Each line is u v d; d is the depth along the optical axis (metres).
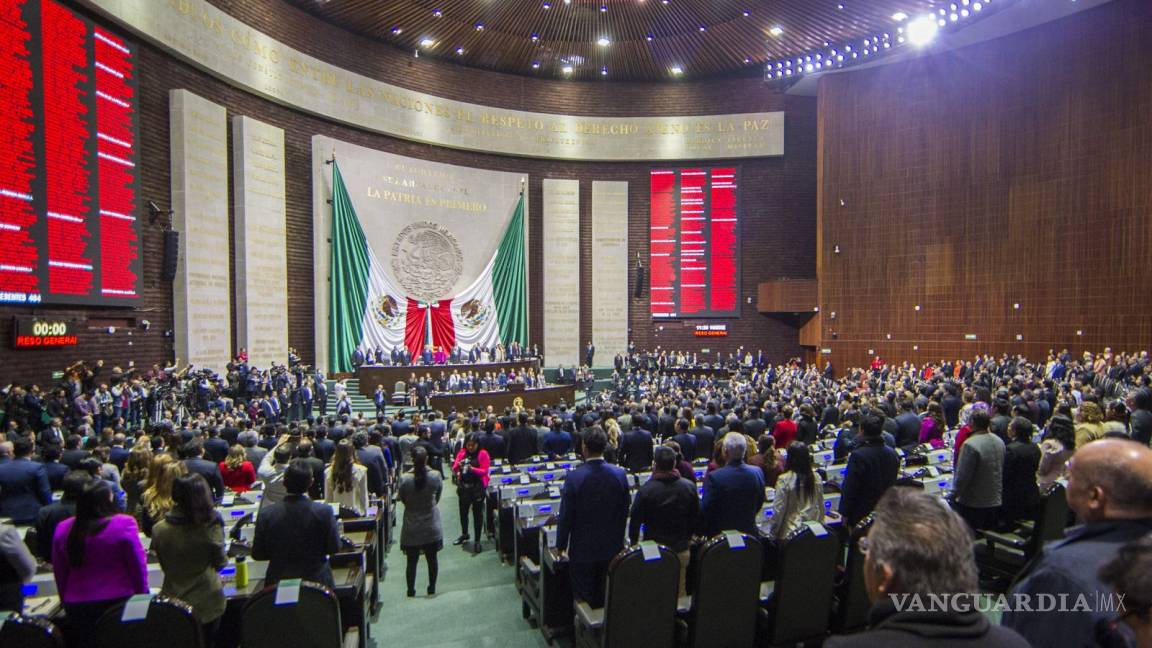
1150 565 1.75
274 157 22.06
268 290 21.69
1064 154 22.16
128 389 14.58
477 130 29.11
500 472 8.48
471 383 23.94
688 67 29.97
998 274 23.78
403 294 26.64
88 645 3.07
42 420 12.20
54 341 14.07
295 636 3.34
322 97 23.97
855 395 14.61
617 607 3.75
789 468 5.02
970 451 5.53
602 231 31.33
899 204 26.41
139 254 16.81
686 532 4.50
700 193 31.48
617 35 26.53
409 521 6.29
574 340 30.89
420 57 27.75
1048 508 5.12
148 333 17.34
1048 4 21.22
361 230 25.28
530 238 30.97
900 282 26.33
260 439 9.48
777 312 30.20
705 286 31.44
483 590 6.50
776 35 26.27
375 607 5.85
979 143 24.38
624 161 31.42
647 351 31.47
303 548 4.09
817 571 4.20
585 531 4.49
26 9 13.41
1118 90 20.92
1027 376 17.55
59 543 3.59
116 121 15.99
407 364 24.66
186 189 18.38
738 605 4.03
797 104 31.03
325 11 23.78
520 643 5.20
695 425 11.20
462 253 28.48
